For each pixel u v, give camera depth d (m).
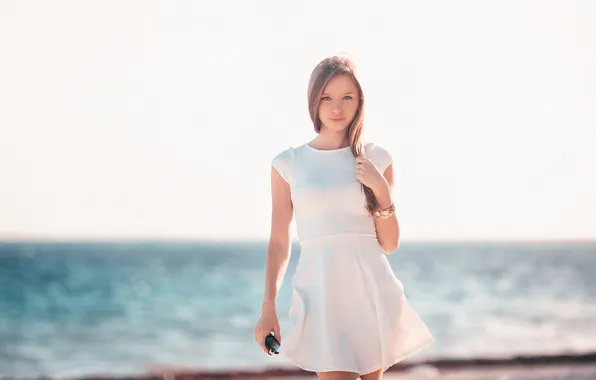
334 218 3.49
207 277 44.69
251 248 92.88
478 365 9.44
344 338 3.41
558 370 8.98
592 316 26.89
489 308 30.33
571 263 59.78
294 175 3.57
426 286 39.41
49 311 30.67
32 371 17.55
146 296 35.53
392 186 3.68
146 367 17.75
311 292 3.49
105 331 24.77
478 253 79.31
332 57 3.56
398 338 3.49
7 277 44.78
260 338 3.44
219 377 8.84
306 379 8.50
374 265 3.49
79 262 58.62
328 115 3.52
